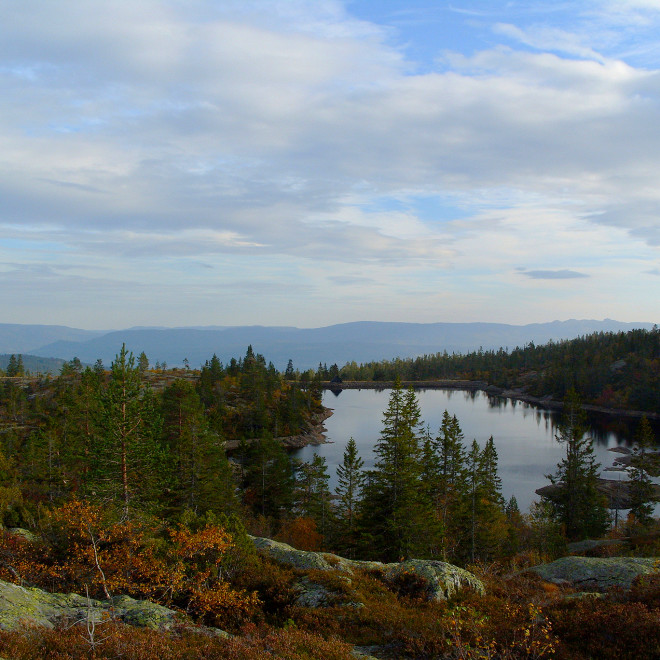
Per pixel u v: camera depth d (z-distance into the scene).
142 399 34.91
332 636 13.23
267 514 61.28
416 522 37.94
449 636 13.02
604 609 13.37
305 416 144.25
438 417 164.75
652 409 164.38
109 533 18.28
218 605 15.11
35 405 105.56
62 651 9.01
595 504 60.28
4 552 17.38
